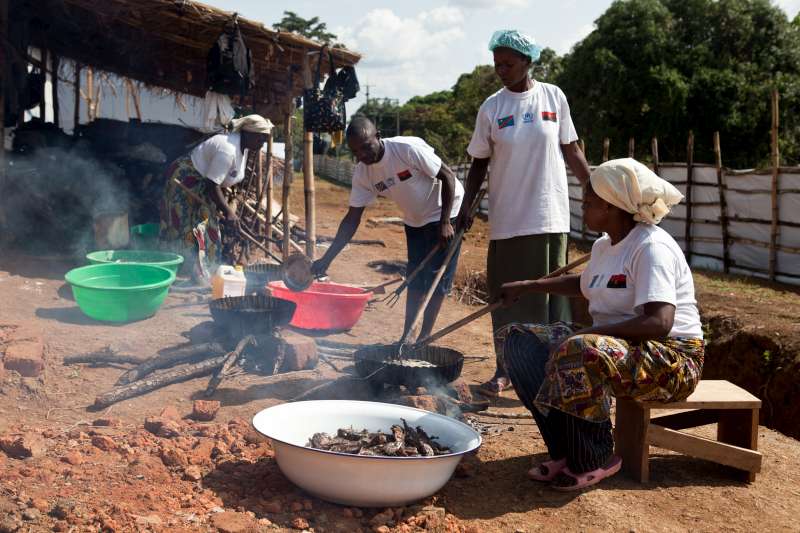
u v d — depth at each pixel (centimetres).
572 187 1648
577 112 2884
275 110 1118
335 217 1794
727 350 757
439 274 465
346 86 816
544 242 450
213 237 722
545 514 303
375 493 284
